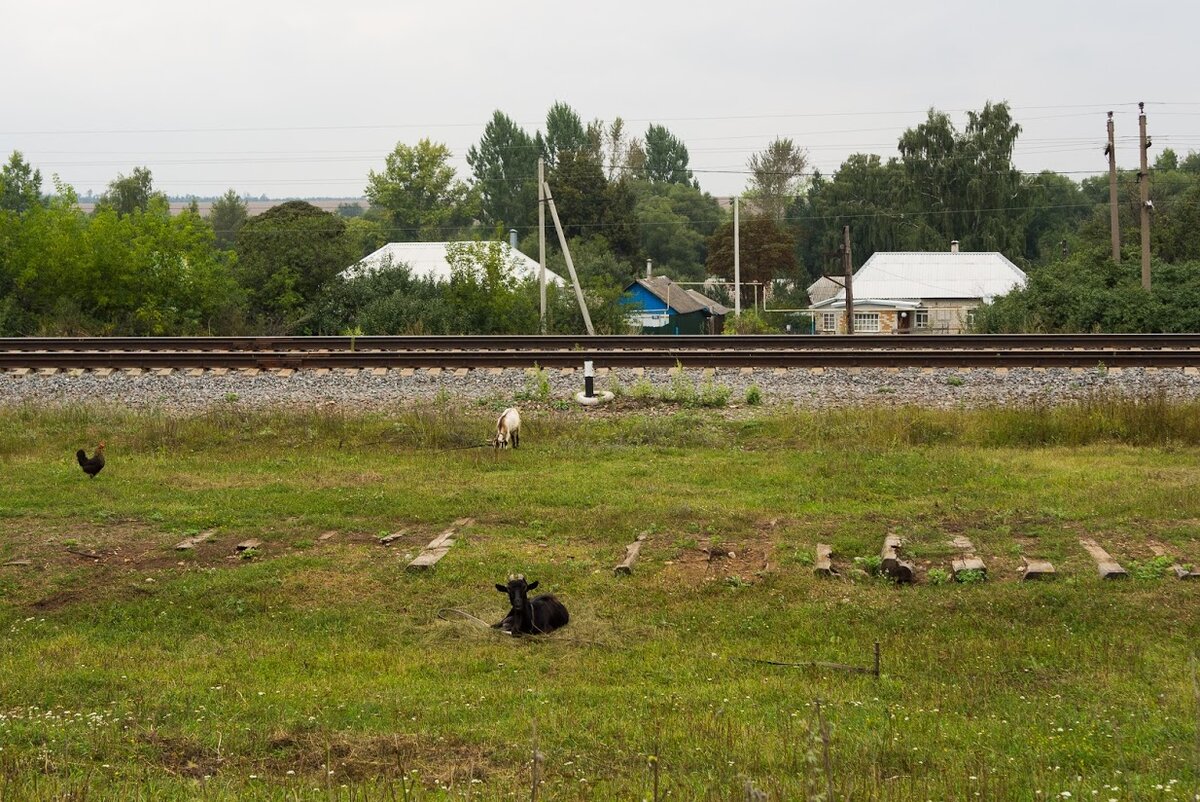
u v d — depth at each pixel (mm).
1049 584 11867
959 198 89375
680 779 6969
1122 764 6848
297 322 40906
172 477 17125
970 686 9266
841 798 6180
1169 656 9945
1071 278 41875
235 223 118500
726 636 10953
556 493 15797
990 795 6527
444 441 19234
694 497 15648
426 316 38281
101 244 38875
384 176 103250
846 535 13719
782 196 109500
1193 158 115562
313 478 16984
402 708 8680
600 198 89750
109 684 9461
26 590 12414
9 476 17219
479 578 12555
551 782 7059
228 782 7059
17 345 28172
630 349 28281
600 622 11344
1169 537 13188
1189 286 37844
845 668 9836
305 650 10578
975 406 20516
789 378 22906
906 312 67125
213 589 12297
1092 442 18750
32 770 7098
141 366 24578
